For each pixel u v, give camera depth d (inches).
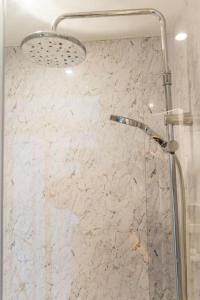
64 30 40.0
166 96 42.8
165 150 42.7
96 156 44.1
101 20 41.4
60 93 43.4
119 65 43.9
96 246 43.4
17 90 39.5
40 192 42.9
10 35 36.3
